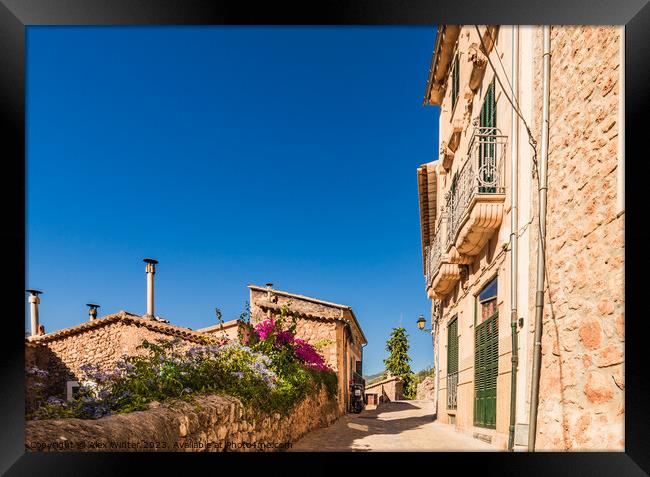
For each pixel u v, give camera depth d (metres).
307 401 8.44
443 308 11.65
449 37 10.22
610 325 3.40
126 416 3.20
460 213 7.55
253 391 5.32
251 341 8.39
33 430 2.61
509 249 5.74
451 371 10.44
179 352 4.99
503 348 5.89
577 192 4.01
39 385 3.39
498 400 6.08
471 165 6.84
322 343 9.88
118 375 4.01
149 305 12.45
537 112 5.07
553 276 4.47
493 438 6.20
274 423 6.07
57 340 12.53
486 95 7.51
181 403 3.89
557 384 4.26
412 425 10.49
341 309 13.88
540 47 5.00
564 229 4.25
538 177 4.85
